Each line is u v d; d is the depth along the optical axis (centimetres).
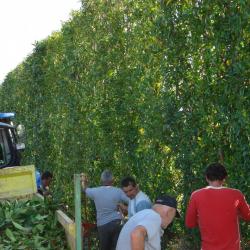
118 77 695
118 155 712
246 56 447
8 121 1045
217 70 467
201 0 487
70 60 866
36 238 485
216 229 390
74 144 851
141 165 639
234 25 447
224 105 467
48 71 1040
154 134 579
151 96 582
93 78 761
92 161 773
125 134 680
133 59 659
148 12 586
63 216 496
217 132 486
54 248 478
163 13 538
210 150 500
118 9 711
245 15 435
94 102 759
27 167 612
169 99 543
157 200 326
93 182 770
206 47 479
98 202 600
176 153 545
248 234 480
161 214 319
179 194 564
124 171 693
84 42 815
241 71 444
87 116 790
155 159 596
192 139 520
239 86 451
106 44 727
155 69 585
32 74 1149
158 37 554
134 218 318
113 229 591
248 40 446
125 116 680
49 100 1055
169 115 545
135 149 661
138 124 645
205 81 482
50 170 1050
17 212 528
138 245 299
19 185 608
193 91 511
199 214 400
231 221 391
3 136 733
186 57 520
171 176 583
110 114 718
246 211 398
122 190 568
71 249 451
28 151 1234
